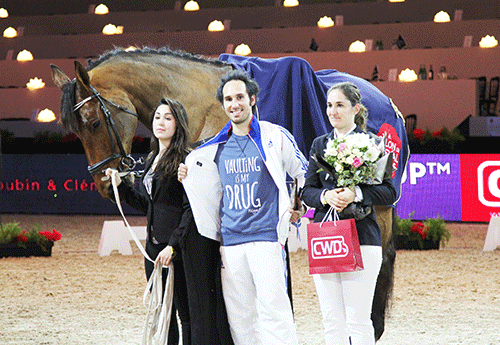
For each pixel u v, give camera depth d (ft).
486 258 44.27
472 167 58.03
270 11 92.48
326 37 85.97
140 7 100.17
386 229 21.77
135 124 21.97
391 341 23.94
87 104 20.94
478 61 77.56
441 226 48.67
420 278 37.32
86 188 70.90
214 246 18.08
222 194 17.88
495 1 86.79
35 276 38.42
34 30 95.81
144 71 22.07
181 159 18.08
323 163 16.96
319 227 16.97
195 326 17.52
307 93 22.62
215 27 88.02
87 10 101.04
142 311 29.30
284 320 16.99
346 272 16.92
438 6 88.48
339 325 17.19
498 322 26.84
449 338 24.30
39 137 71.61
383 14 89.97
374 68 76.59
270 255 16.98
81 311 29.32
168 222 18.20
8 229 46.83
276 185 17.25
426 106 73.61
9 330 25.72
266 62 23.25
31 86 80.59
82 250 49.34
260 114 22.18
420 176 59.31
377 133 23.04
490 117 67.41
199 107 22.29
